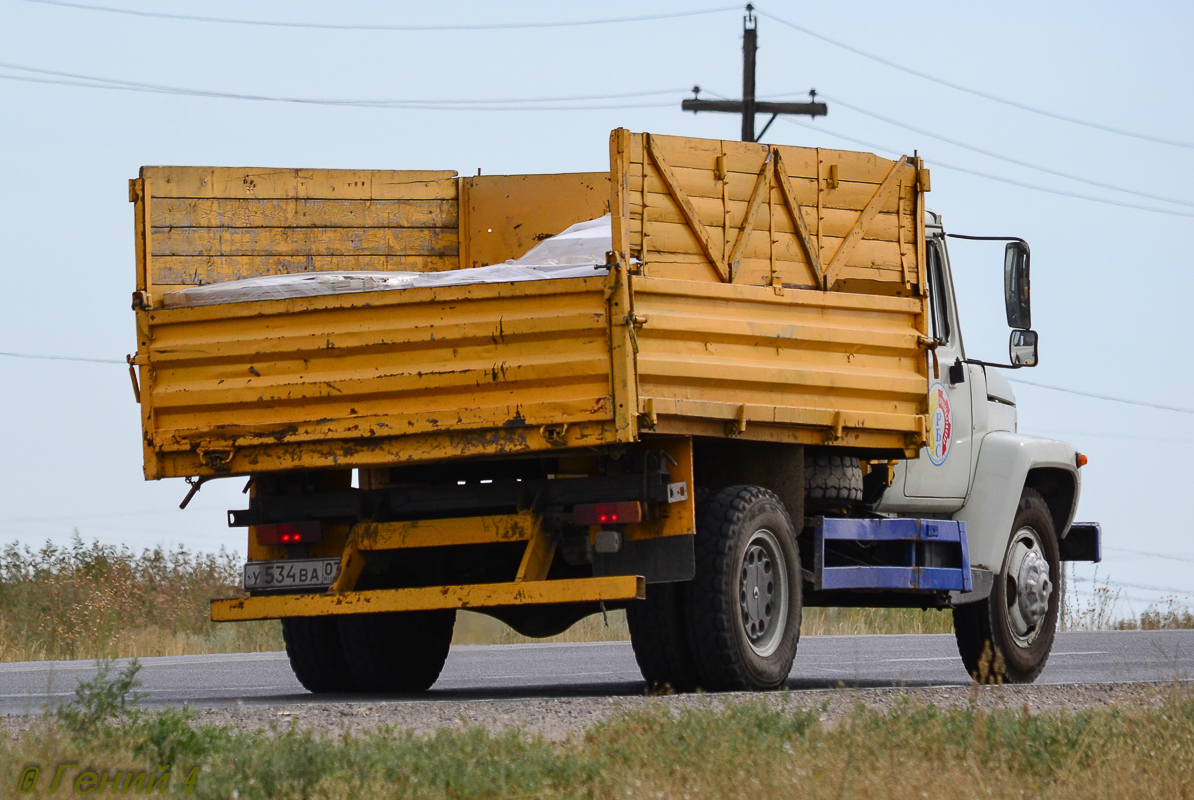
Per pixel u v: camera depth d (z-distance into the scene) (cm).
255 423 3328
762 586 3397
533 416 3097
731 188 3344
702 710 2523
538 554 3247
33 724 2333
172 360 3388
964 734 2339
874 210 3681
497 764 1977
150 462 3412
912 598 4009
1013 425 4384
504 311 3133
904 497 3925
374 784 1878
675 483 3200
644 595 3112
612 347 3047
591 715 2602
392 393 3212
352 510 3447
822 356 3509
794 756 2056
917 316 3762
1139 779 2114
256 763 1964
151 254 3691
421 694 3706
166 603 6750
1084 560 4650
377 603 3259
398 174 4178
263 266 3928
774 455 3512
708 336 3231
